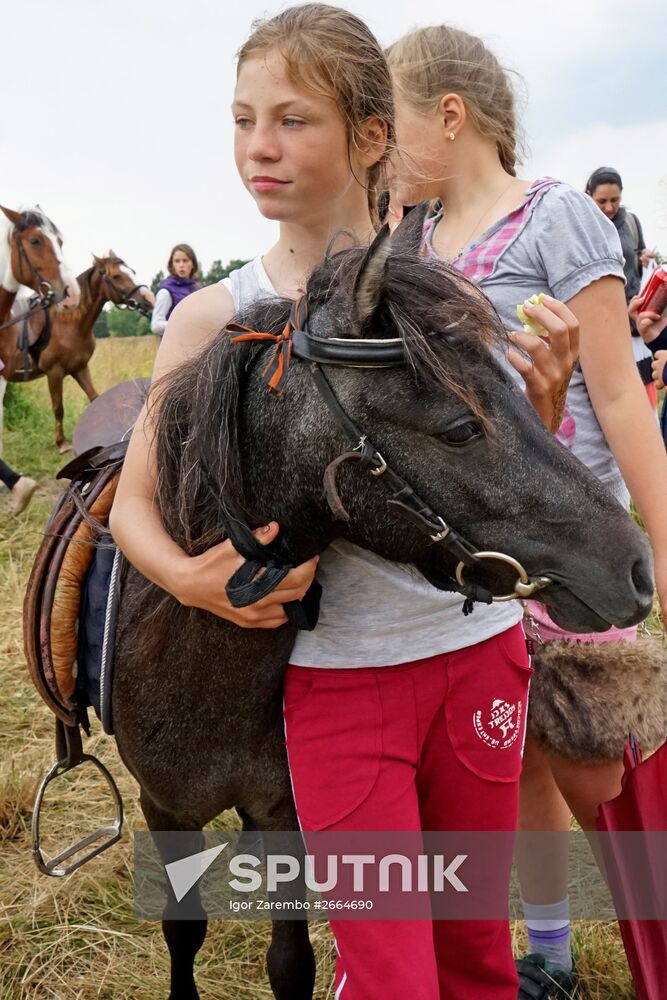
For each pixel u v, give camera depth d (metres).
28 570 5.08
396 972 1.36
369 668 1.45
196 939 1.99
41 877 2.69
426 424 1.20
